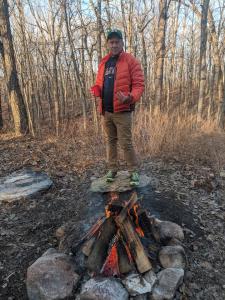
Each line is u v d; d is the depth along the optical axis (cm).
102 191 426
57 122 991
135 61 384
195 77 2342
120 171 483
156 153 625
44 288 294
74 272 309
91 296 276
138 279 296
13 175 552
